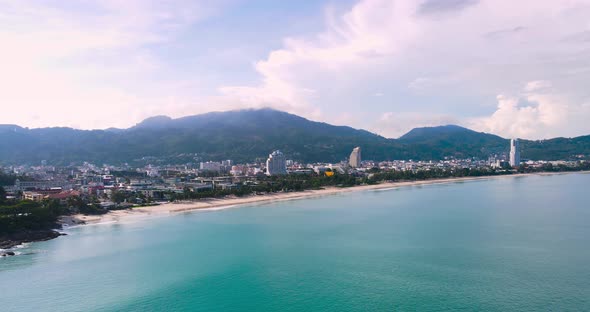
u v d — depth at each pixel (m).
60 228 193.75
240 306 97.75
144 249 150.62
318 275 117.75
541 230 170.38
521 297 98.19
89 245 158.25
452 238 158.00
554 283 106.62
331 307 95.56
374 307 94.75
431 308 93.38
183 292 106.88
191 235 174.38
